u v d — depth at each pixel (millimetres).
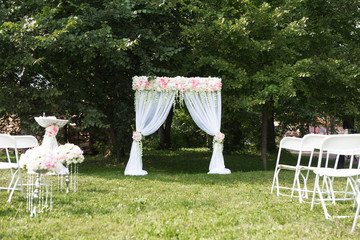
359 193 4250
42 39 9219
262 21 10992
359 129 17266
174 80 10141
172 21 12406
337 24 12969
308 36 12586
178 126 23219
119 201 5590
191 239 3592
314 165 13930
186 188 7191
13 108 10383
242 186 7586
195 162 14547
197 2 11602
